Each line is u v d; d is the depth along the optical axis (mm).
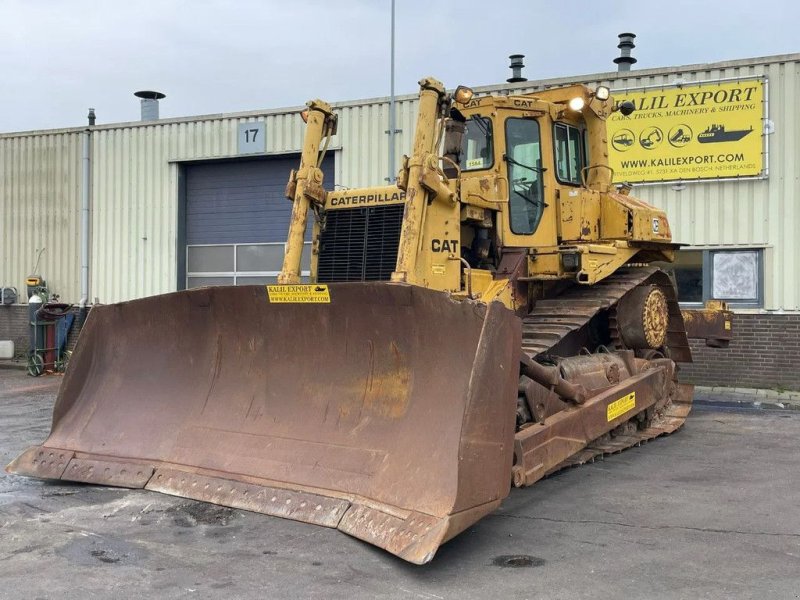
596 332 9031
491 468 4938
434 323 5320
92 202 18047
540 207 8047
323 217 7711
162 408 6594
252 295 6199
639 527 5578
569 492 6555
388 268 7168
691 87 13117
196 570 4664
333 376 5887
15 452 8234
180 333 6719
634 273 9078
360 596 4297
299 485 5527
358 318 5734
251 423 6109
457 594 4328
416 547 4531
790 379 12672
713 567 4754
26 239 18719
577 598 4273
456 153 7746
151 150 17516
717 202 13078
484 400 4895
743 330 12961
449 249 6945
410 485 4965
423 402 5305
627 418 7895
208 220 17469
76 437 6777
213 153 16938
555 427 6480
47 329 16750
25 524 5531
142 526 5449
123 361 6973
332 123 7992
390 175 15203
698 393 12617
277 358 6195
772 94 12695
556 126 8383
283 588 4398
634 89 13469
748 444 8641
